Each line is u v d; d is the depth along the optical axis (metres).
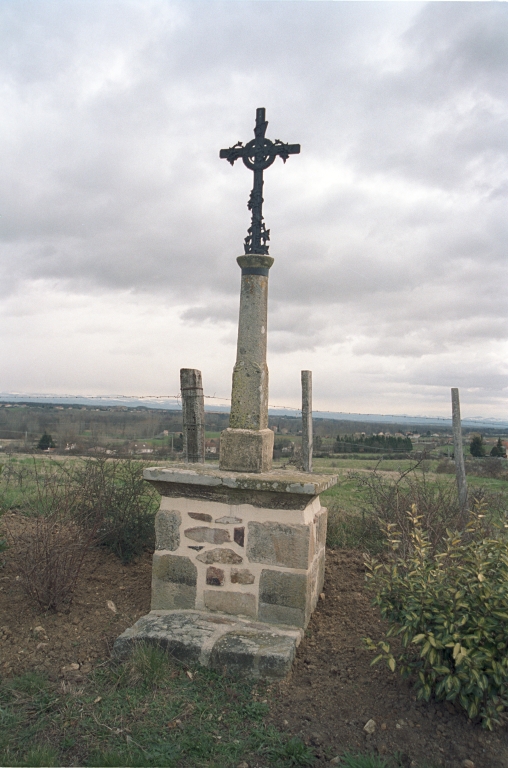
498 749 3.15
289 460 7.80
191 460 5.42
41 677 3.82
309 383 5.47
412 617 3.39
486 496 7.11
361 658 4.14
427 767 3.01
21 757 3.04
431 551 5.51
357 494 8.88
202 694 3.70
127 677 3.82
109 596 5.20
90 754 3.10
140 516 6.17
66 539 5.16
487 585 3.32
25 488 7.83
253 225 5.01
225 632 4.29
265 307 5.06
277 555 4.54
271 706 3.61
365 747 3.20
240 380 5.00
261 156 5.03
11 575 5.29
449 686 3.20
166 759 3.05
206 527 4.71
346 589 5.45
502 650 3.21
